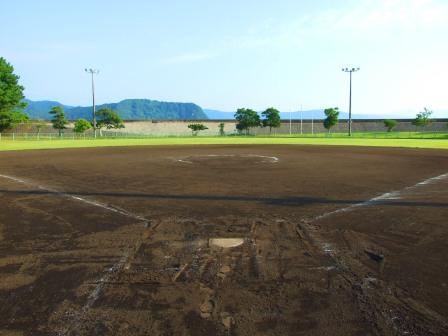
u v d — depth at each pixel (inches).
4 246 215.8
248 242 218.2
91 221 268.4
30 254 201.9
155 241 221.1
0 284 164.9
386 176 495.2
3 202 335.9
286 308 141.6
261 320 133.4
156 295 153.1
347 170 561.0
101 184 434.3
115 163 673.0
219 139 1823.3
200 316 136.6
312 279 166.7
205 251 203.6
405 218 272.4
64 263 188.2
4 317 137.8
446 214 284.5
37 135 2225.6
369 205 317.1
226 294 153.3
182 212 293.3
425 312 138.6
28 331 128.7
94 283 164.9
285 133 3184.1
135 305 145.3
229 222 262.4
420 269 177.8
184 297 151.1
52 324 132.8
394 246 210.8
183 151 964.0
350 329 127.3
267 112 2982.3
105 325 131.7
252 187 409.4
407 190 389.4
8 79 2009.1
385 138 1761.8
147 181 456.4
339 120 3154.5
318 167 600.4
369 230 241.9
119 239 225.8
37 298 151.9
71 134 2373.3
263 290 156.5
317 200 338.6
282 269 178.2
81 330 128.8
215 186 417.1
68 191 389.4
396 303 145.1
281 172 539.8
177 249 207.2
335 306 142.8
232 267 181.3
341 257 193.3
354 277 168.7
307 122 3228.3
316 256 195.0
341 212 291.4
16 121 2065.7
